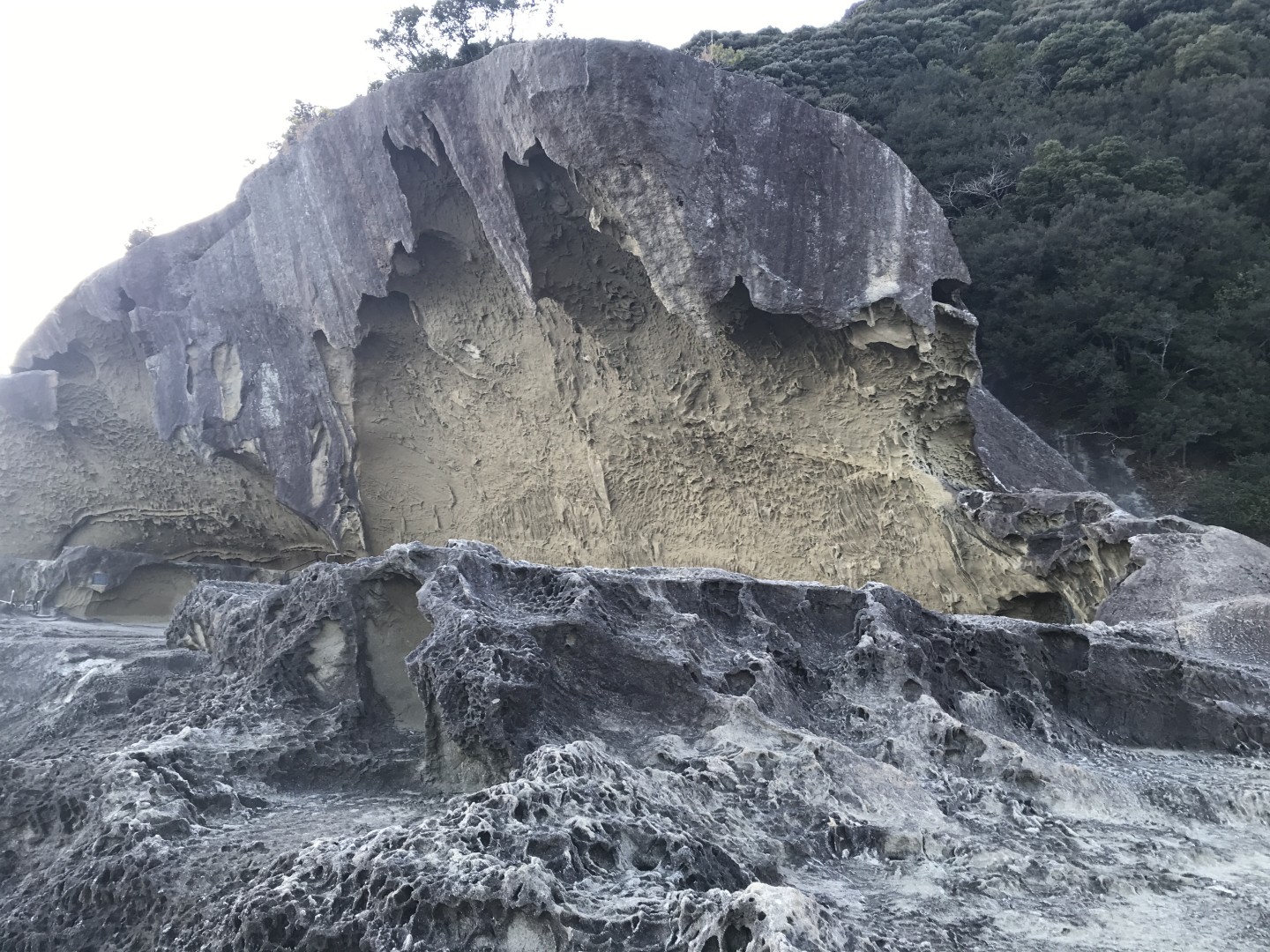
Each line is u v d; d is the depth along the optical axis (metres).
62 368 13.18
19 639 7.31
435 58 23.41
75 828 3.90
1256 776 4.25
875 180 8.11
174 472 13.08
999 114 29.11
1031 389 23.80
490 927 2.32
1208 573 6.30
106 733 5.11
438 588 4.21
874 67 31.92
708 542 9.98
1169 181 24.80
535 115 8.24
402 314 10.75
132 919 3.08
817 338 8.50
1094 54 30.41
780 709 4.14
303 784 4.22
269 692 4.68
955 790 3.74
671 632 4.32
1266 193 25.19
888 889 3.03
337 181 10.26
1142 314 21.78
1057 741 4.55
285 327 11.24
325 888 2.58
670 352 9.38
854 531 9.16
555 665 4.01
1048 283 24.03
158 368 12.04
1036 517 7.99
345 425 11.29
